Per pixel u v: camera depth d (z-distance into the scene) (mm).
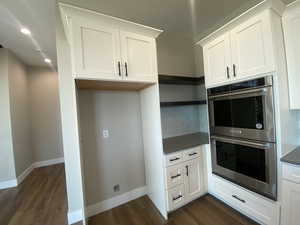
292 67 1625
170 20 2195
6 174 3238
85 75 1583
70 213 2021
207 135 2887
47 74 4535
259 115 1665
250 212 1818
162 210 2064
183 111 3107
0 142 3229
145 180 2633
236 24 1789
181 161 2154
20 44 3018
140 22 2213
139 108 2605
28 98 4246
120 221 2029
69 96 2016
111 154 2365
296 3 1541
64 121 2006
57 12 1957
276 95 1533
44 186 3189
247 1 1838
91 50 1614
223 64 1981
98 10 1886
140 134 2609
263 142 1648
